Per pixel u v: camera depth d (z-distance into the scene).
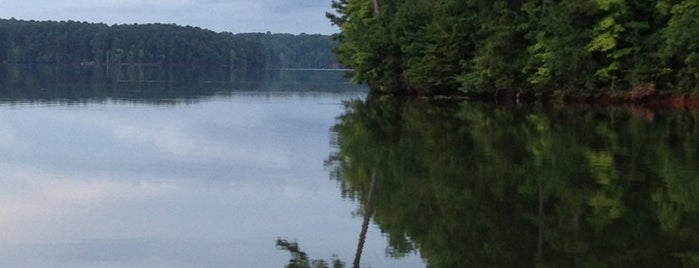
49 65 138.25
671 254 10.88
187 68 140.62
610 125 27.44
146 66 146.12
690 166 17.56
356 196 15.10
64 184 16.20
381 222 13.05
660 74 37.72
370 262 10.81
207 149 21.78
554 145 21.62
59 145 22.17
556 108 36.91
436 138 23.89
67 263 10.65
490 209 13.73
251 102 42.12
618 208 13.55
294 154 20.78
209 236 12.16
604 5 37.09
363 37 49.56
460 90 46.38
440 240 11.85
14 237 11.95
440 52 45.47
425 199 14.68
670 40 35.31
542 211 13.52
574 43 38.84
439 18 45.62
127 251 11.28
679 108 36.22
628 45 39.03
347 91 57.41
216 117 31.97
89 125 27.70
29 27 152.38
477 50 44.19
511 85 42.12
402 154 20.44
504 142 22.50
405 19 47.34
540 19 40.66
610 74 39.12
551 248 11.25
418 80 46.34
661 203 13.87
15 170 17.78
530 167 17.81
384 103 41.94
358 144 22.80
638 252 10.98
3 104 36.81
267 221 13.15
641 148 20.72
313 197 15.05
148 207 14.11
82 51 155.88
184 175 17.39
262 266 10.62
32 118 29.88
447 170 17.69
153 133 25.58
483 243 11.66
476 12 44.81
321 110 36.53
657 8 37.16
